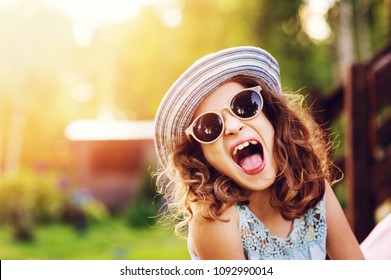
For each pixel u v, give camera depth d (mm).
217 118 2180
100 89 33031
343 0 15844
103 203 20781
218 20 17578
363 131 5117
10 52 30016
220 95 2242
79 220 15164
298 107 2590
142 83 23406
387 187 5090
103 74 31953
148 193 18109
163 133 2357
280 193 2297
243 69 2268
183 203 2352
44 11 30453
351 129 5145
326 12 16391
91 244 12656
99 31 31188
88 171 20891
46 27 30547
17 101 30438
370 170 5098
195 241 2305
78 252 11438
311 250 2375
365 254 2762
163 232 14719
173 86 2283
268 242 2322
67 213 16500
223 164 2188
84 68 32000
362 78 5152
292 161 2332
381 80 5133
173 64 21297
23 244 12672
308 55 16312
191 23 18797
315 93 5270
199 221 2275
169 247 11727
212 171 2318
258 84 2316
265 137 2205
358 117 5133
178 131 2301
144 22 24062
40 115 31609
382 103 5160
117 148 20922
